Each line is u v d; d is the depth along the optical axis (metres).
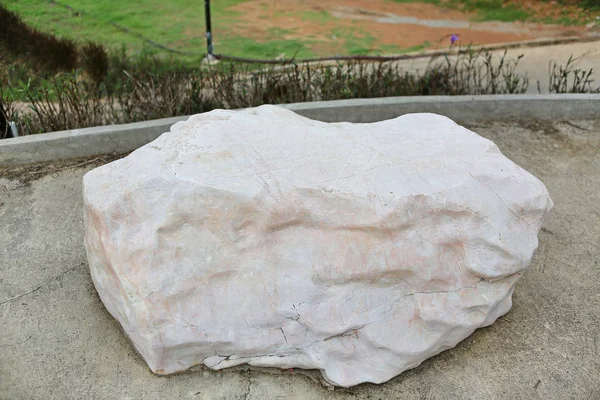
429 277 2.18
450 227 2.20
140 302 2.09
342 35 6.41
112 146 3.61
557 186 3.46
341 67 4.64
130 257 2.13
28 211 3.09
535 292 2.68
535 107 4.11
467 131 2.62
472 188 2.24
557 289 2.70
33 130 3.90
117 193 2.23
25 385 2.18
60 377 2.22
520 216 2.30
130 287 2.10
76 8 6.83
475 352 2.38
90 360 2.29
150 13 6.90
